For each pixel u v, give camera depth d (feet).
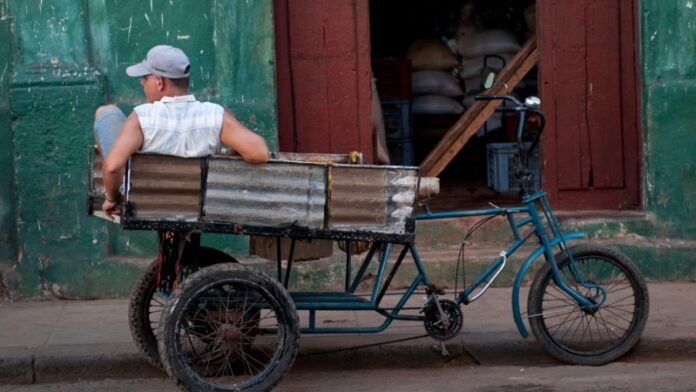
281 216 18.61
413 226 18.92
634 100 28.48
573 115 28.53
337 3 27.76
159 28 26.84
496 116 40.81
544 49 28.40
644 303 21.58
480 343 22.43
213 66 26.99
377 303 20.49
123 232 27.22
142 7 26.76
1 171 27.50
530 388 20.12
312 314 20.34
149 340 20.94
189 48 26.91
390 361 22.26
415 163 39.81
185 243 19.06
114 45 26.76
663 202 27.76
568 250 21.36
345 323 24.04
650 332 22.67
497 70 39.09
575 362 21.63
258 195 18.53
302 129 27.96
